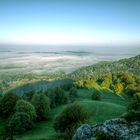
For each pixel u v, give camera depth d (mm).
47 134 64375
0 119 89125
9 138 63719
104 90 163500
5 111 90562
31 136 64812
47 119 87812
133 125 20891
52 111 100312
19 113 72812
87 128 22297
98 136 20094
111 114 85438
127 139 18641
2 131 73188
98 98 126562
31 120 75812
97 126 22203
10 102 90875
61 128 54875
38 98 88500
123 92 158250
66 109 56000
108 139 19438
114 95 152625
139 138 18297
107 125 21609
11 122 71750
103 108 90750
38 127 77625
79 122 49938
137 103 73938
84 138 21109
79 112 54969
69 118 54500
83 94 143500
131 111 23234
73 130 35531
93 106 92375
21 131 71250
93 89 159000
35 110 84062
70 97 127188
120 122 21875
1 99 92750
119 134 19641
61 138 49344
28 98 111688
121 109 91750
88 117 56781
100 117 81938
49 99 101250
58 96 113000
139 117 22203
